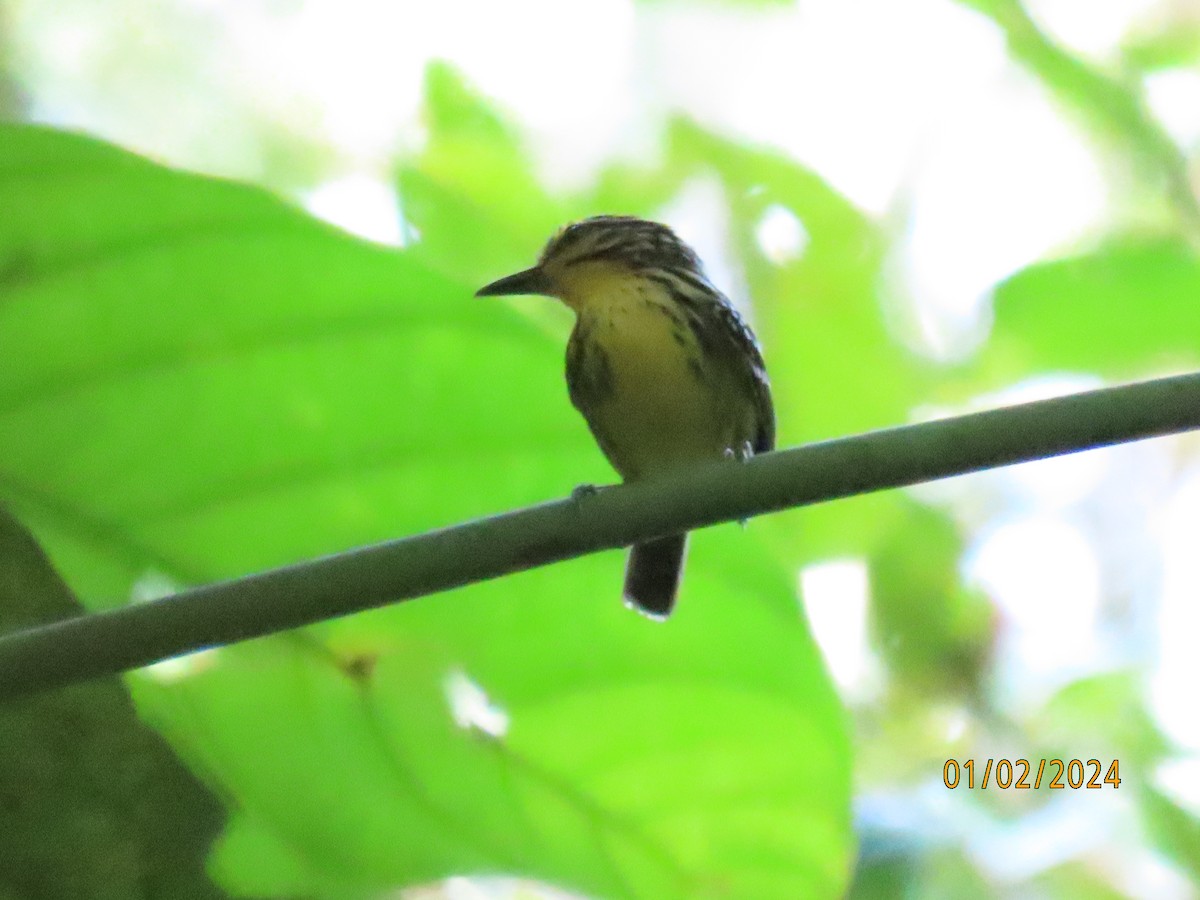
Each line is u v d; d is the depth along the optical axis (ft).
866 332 11.53
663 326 11.27
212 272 10.96
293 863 10.98
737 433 11.29
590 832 10.99
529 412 10.98
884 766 11.53
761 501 10.55
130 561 10.95
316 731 10.98
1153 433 10.38
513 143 11.52
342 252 10.96
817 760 11.00
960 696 11.55
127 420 10.95
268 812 10.97
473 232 11.46
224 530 10.96
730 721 11.00
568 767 10.99
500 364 10.98
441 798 10.98
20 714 10.96
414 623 10.98
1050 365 11.51
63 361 10.94
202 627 9.61
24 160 10.93
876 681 11.55
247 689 10.97
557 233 11.33
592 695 11.00
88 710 10.97
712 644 11.00
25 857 10.96
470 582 10.25
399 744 10.98
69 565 10.94
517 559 10.19
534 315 11.50
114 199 10.94
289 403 10.96
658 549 11.14
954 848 11.44
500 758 10.99
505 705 10.99
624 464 11.30
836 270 11.54
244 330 10.96
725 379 11.27
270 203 10.95
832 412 11.53
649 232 11.32
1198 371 10.59
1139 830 11.48
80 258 10.94
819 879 11.00
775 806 11.00
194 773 10.96
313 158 11.52
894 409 11.53
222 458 10.96
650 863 11.00
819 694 11.01
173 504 10.96
